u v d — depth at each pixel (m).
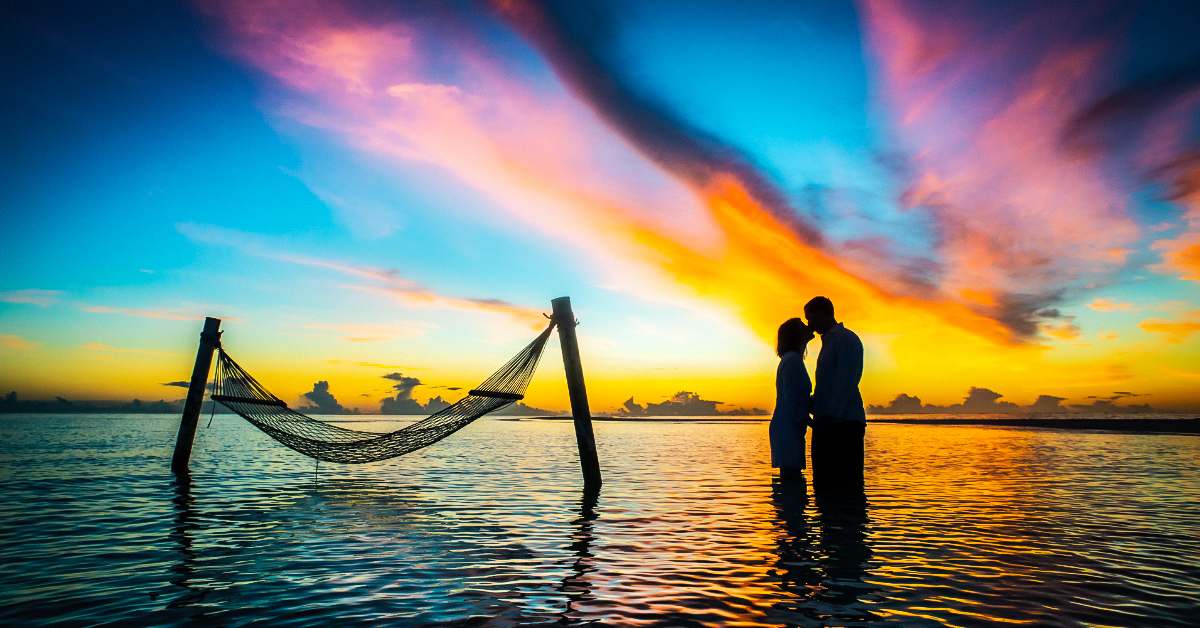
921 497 8.16
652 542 5.38
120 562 4.77
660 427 60.84
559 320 10.27
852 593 3.79
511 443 25.12
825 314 7.64
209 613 3.50
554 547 5.21
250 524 6.46
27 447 20.39
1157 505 7.53
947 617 3.34
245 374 11.02
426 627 3.22
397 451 10.34
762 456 16.88
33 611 3.56
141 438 27.39
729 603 3.61
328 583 4.11
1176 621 3.28
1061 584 3.98
